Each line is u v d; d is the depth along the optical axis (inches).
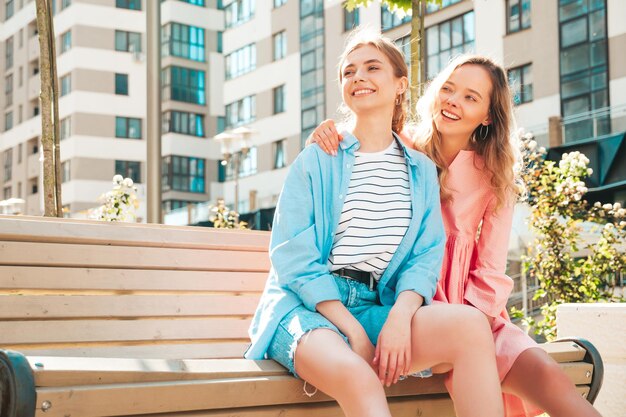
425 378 84.1
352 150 90.4
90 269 105.5
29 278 100.6
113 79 1416.1
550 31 754.8
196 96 1435.8
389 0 207.5
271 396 71.6
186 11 1434.5
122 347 106.2
